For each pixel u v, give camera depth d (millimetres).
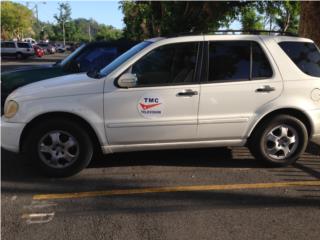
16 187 5586
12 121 5832
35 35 115938
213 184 5688
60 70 9258
